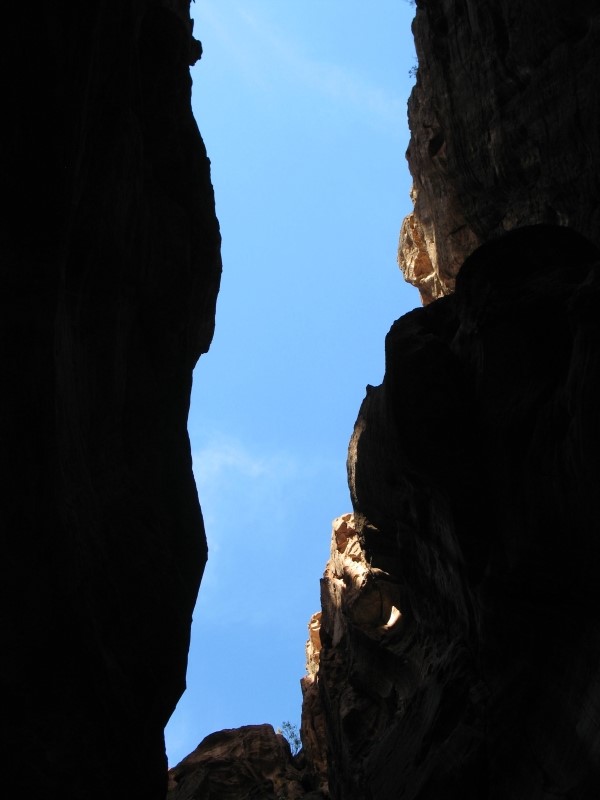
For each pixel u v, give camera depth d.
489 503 18.94
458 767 18.73
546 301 17.97
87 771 16.23
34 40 15.59
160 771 19.42
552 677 16.94
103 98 19.50
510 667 18.27
